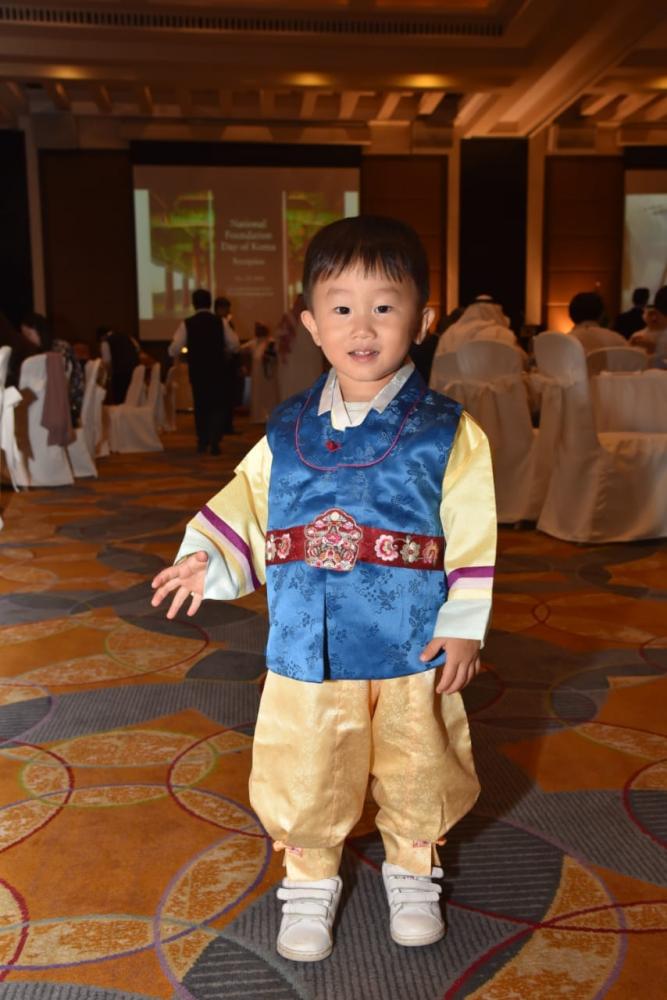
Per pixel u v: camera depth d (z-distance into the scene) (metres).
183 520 4.68
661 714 2.08
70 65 10.27
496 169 13.32
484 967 1.21
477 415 4.35
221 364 7.76
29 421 5.88
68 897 1.37
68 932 1.29
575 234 13.50
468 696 2.19
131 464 7.16
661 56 10.30
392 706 1.18
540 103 12.02
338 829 1.22
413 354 5.41
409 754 1.19
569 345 3.90
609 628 2.75
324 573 1.15
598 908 1.34
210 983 1.18
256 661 2.46
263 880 1.42
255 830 1.57
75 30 9.45
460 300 13.57
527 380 4.75
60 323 13.21
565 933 1.28
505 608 2.97
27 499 5.41
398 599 1.14
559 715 2.07
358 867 1.45
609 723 2.03
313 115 12.80
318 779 1.19
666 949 1.25
